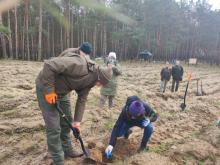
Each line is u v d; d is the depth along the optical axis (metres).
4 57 26.94
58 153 3.71
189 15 52.50
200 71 32.84
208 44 52.78
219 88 16.81
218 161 5.34
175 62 13.96
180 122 7.46
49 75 3.30
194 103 10.27
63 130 4.29
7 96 8.34
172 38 46.03
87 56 3.63
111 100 8.10
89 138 5.65
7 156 4.73
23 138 5.46
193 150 5.42
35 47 29.14
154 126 6.78
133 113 4.41
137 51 42.75
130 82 17.28
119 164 4.54
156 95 11.24
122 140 5.17
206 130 6.89
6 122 6.12
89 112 7.25
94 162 4.40
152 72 25.53
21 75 15.02
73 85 3.57
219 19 52.06
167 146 5.53
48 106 3.57
